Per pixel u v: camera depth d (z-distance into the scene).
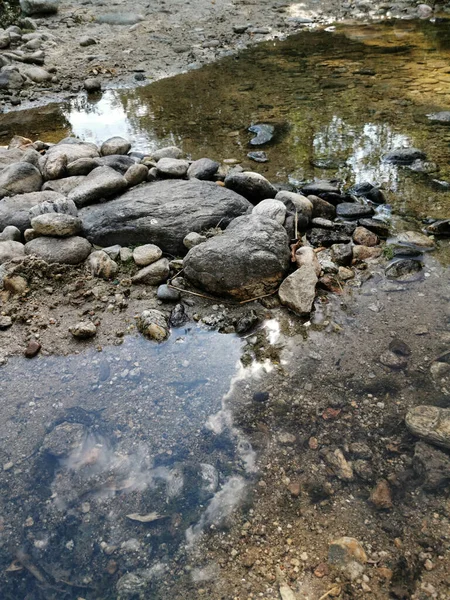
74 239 3.34
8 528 1.92
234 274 2.94
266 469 2.09
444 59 6.93
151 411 2.36
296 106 5.71
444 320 2.76
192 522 1.92
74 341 2.76
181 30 8.47
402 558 1.77
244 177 3.72
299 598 1.69
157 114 5.74
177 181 3.84
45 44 7.83
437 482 1.98
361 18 9.12
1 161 4.30
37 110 6.09
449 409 2.23
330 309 2.90
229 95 6.14
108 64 7.27
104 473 2.11
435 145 4.62
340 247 3.29
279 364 2.58
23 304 3.00
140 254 3.26
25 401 2.44
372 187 3.96
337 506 1.94
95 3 9.52
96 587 1.74
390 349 2.61
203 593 1.71
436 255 3.25
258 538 1.86
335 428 2.23
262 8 9.48
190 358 2.64
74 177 4.02
